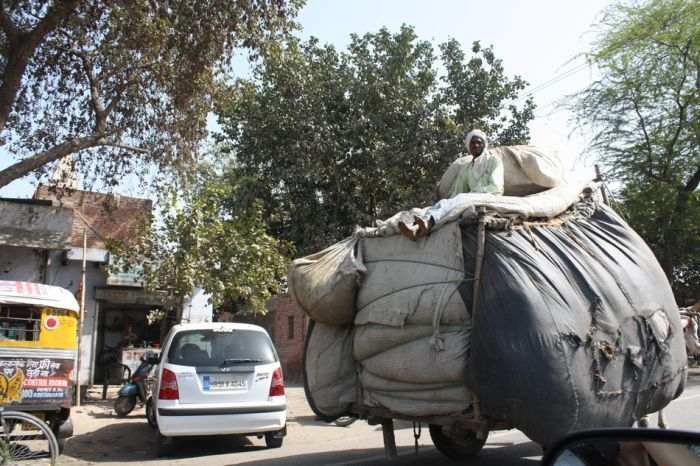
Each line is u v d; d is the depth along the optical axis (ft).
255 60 42.91
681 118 69.21
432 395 17.49
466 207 17.37
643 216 68.95
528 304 15.61
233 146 57.36
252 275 40.88
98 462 27.40
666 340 19.15
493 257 16.53
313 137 54.54
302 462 25.75
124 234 56.95
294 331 75.51
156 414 27.94
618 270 18.51
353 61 57.26
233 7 40.34
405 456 26.13
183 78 41.42
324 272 19.61
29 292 26.48
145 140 44.96
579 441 9.10
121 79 41.39
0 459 21.91
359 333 19.26
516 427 15.62
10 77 36.55
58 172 48.65
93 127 44.70
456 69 57.41
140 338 60.64
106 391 50.06
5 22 36.37
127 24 38.75
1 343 25.58
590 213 20.77
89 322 55.11
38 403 26.02
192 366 28.02
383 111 55.16
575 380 15.38
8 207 48.52
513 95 58.54
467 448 24.02
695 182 71.41
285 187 56.54
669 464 8.21
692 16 65.98
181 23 39.83
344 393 20.20
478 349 15.87
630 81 70.23
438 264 17.53
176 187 44.01
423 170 56.65
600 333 16.53
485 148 22.17
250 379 28.60
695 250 72.59
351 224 56.44
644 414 18.40
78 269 54.65
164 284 40.86
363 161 55.77
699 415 33.78
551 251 17.43
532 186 21.63
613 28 70.85
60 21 38.01
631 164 72.18
